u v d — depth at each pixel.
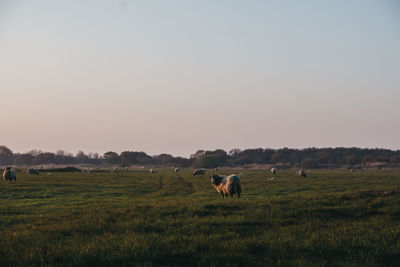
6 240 9.75
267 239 9.29
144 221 12.23
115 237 9.80
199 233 10.27
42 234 10.65
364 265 7.10
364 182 47.69
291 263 7.24
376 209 13.54
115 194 30.64
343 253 8.17
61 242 9.38
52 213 15.91
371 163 194.25
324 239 9.25
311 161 193.00
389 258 7.74
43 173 82.75
